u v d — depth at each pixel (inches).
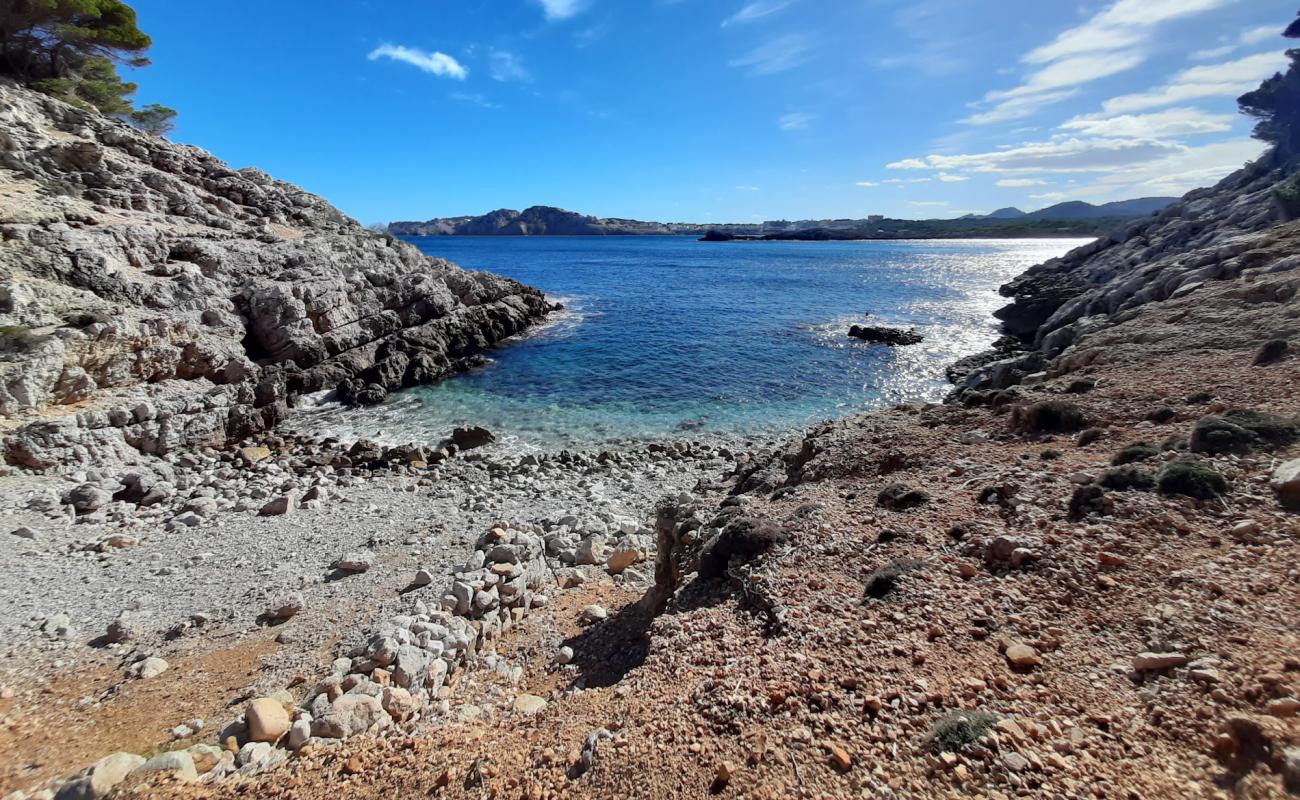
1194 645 182.7
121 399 843.4
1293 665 160.9
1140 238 1923.0
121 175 1338.6
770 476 520.1
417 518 621.6
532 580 454.6
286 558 524.7
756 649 245.9
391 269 1528.1
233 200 1625.2
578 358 1461.6
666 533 436.5
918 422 502.0
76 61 1802.4
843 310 2096.5
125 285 989.2
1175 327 575.5
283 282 1213.7
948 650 214.2
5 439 686.5
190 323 992.9
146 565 512.7
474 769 219.6
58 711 322.3
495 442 943.7
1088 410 418.6
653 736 203.9
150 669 356.2
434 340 1397.6
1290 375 384.2
